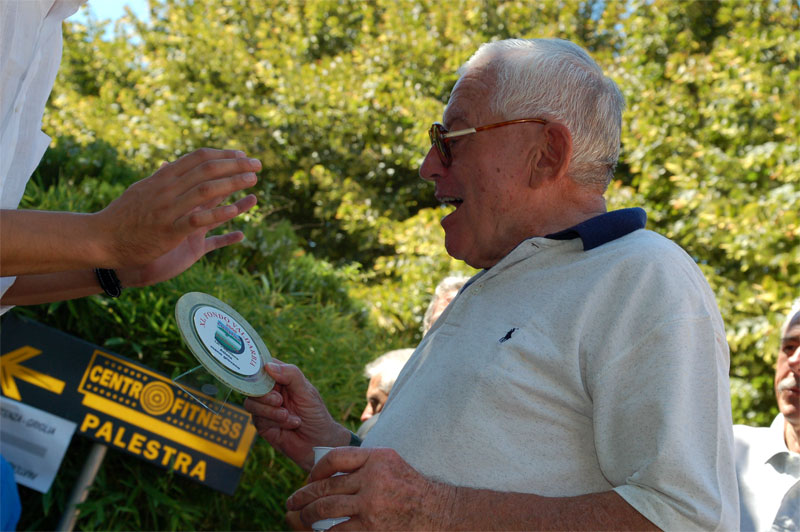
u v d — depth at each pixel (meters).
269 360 1.89
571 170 1.67
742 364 7.77
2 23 1.28
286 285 5.02
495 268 1.61
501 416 1.43
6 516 2.47
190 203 1.18
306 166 11.23
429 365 1.59
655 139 8.70
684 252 1.52
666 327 1.35
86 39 13.34
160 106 11.58
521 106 1.67
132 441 3.26
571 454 1.41
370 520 1.33
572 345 1.42
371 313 6.21
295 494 1.45
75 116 11.27
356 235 11.41
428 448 1.46
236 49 11.83
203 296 1.80
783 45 8.61
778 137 8.47
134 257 1.21
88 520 3.46
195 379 1.85
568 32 11.34
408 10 11.12
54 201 3.83
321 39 12.88
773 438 2.64
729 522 1.26
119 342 3.41
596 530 1.26
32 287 1.67
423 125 9.84
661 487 1.25
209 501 3.65
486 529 1.32
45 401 3.17
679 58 9.13
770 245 7.70
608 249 1.51
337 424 1.98
